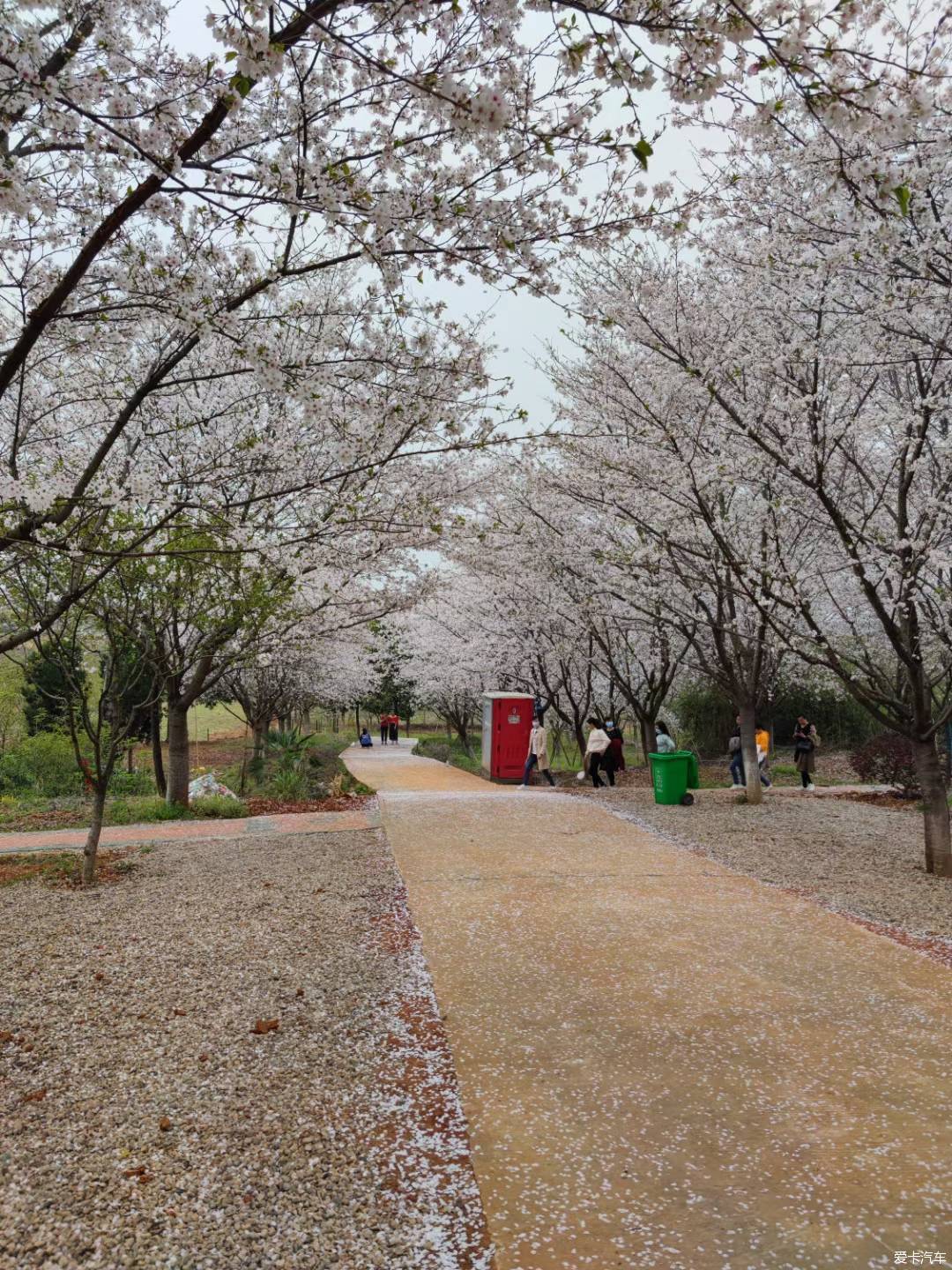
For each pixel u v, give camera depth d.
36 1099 3.73
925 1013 4.67
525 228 4.05
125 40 3.46
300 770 18.62
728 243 8.22
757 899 7.17
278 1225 2.87
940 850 8.22
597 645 20.64
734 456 9.55
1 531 4.86
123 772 21.02
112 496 4.83
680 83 2.94
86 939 6.16
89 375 7.19
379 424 6.25
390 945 5.89
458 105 2.71
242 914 6.78
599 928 6.29
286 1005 4.80
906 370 7.97
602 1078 3.95
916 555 7.83
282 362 4.66
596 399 10.88
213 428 9.26
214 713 47.56
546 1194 3.04
